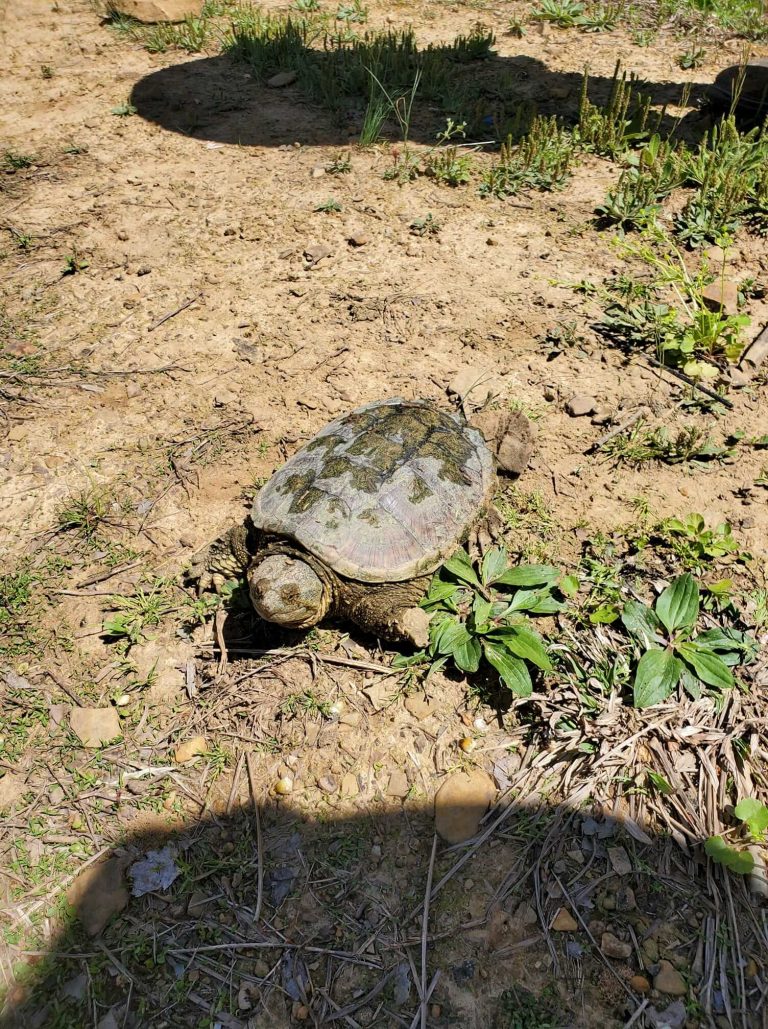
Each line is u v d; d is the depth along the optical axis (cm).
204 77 221
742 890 81
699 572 105
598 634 97
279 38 224
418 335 139
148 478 120
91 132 196
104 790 90
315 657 99
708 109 189
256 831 87
